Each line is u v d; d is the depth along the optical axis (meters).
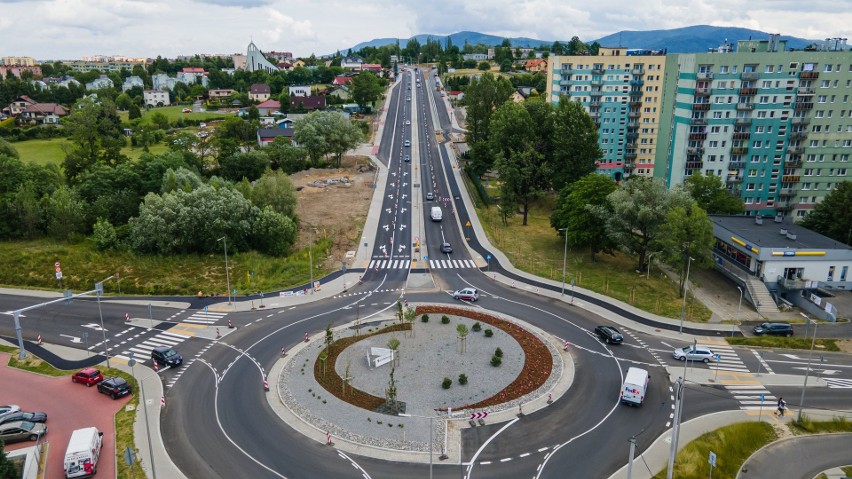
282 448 45.84
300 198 129.62
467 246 101.88
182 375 57.84
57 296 79.50
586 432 48.03
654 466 43.81
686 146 114.25
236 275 87.25
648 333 68.31
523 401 52.50
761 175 114.31
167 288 81.81
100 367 59.59
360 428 48.25
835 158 112.12
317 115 159.88
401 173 152.38
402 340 64.56
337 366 58.62
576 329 69.00
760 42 116.38
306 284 84.25
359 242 103.31
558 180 115.81
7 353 63.12
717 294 81.12
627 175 155.50
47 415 50.78
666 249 76.44
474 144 143.75
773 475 44.72
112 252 93.00
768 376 58.59
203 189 97.25
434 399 52.50
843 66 107.38
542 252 99.19
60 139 192.38
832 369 60.28
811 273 78.69
